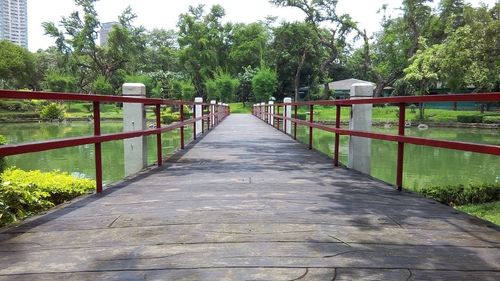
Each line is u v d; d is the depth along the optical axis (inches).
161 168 244.8
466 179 444.5
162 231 118.4
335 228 121.6
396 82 2108.8
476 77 1251.2
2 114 1942.7
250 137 468.1
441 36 1861.5
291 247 104.9
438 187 341.4
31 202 172.6
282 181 201.2
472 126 1493.6
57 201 213.6
